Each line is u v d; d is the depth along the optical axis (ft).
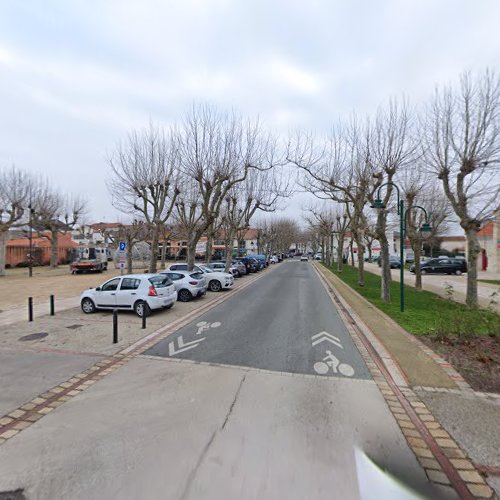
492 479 8.65
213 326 26.45
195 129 45.42
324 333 24.30
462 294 46.70
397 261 119.96
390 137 35.65
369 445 10.09
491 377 15.28
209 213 49.37
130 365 17.39
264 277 76.38
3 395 13.74
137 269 104.27
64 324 26.76
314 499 7.81
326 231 106.11
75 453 9.64
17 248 107.65
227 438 10.37
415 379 15.11
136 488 8.20
